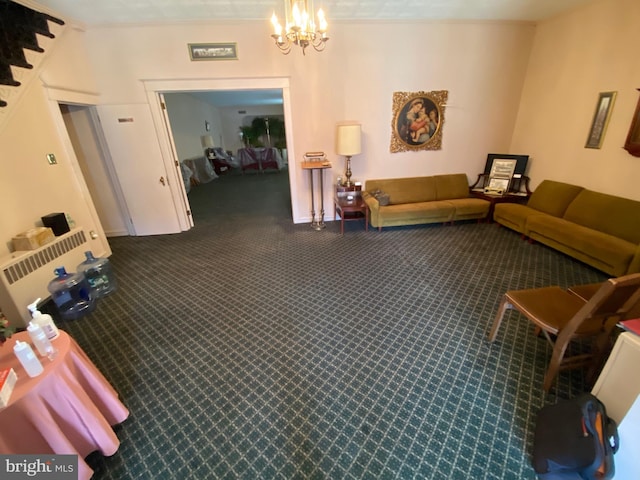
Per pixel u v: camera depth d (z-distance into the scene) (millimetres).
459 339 2184
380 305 2613
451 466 1376
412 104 4328
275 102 11344
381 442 1492
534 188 4418
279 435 1546
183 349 2172
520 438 1485
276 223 4898
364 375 1896
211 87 3967
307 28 2168
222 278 3186
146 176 4277
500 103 4512
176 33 3672
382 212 4102
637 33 3020
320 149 4453
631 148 3070
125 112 3953
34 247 2568
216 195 7051
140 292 2967
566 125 3846
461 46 4121
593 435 1210
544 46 4059
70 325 2480
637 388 1162
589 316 1435
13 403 1120
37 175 2895
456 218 4320
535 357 1996
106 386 1541
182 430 1591
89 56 3674
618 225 3086
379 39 3957
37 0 2852
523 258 3383
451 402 1691
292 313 2545
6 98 2584
